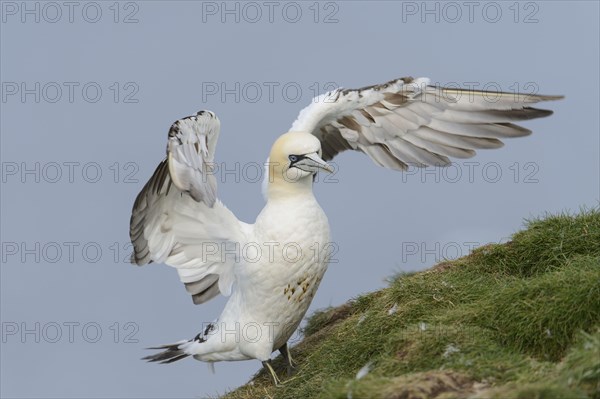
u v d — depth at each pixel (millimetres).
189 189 11344
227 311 13695
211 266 13781
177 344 14273
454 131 13742
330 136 14477
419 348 11219
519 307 11555
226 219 13305
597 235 13375
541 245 13711
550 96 13016
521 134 13500
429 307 12859
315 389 12203
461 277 13711
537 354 11062
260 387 13695
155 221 13523
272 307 13203
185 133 11555
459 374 10062
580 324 10914
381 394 9805
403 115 13789
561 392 8898
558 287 11531
